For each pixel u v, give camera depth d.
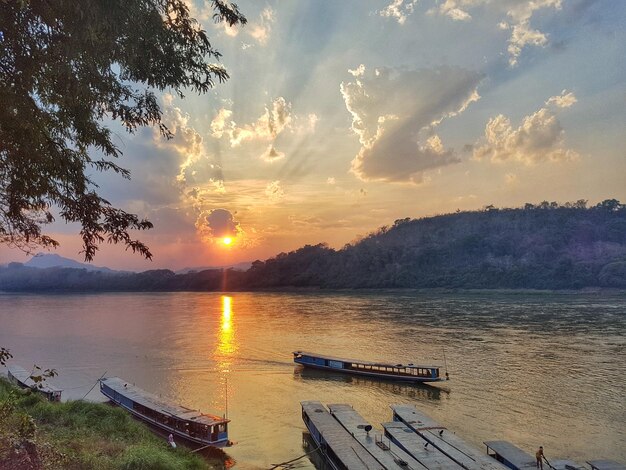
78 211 10.27
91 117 10.80
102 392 45.62
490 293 178.75
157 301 184.50
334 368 56.84
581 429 36.09
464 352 65.75
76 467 15.46
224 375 56.25
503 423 37.72
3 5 8.02
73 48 8.74
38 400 27.98
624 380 49.38
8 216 9.92
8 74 8.75
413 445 30.03
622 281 170.12
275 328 94.75
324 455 31.00
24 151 9.29
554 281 182.62
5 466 10.95
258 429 37.41
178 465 21.22
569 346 68.12
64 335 88.44
